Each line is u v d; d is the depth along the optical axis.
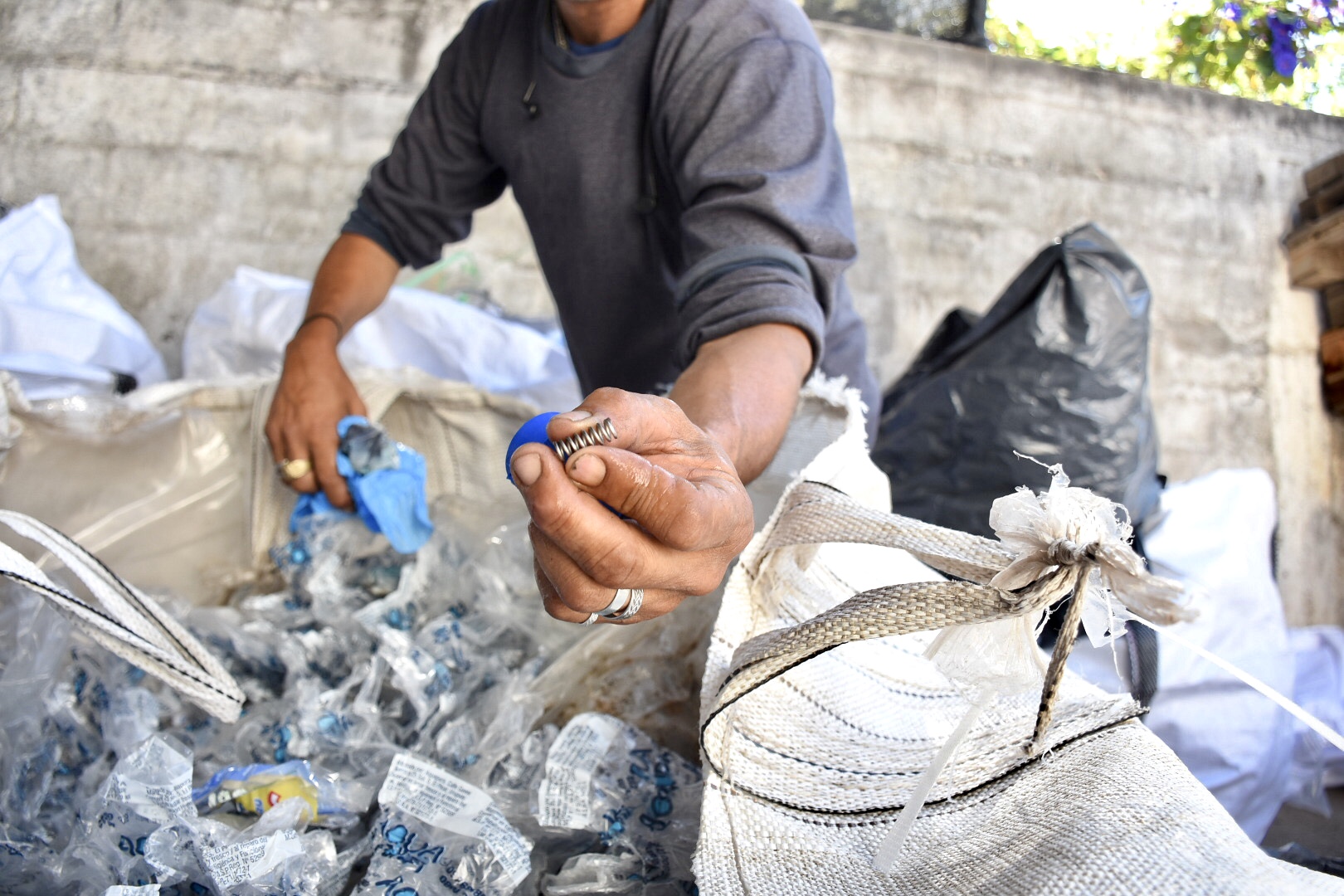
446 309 1.67
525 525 0.96
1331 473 2.66
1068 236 1.58
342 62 2.28
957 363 1.54
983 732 0.50
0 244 1.57
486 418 1.10
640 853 0.60
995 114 2.52
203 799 0.63
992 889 0.41
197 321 1.74
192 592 0.99
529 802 0.64
